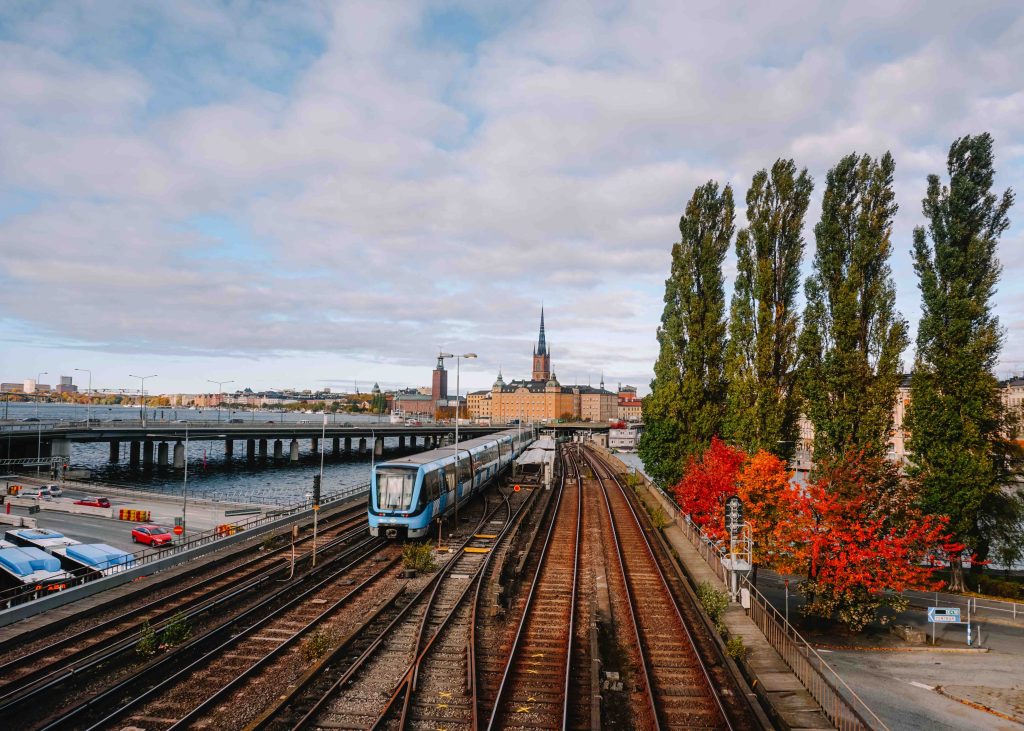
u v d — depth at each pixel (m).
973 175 32.34
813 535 23.78
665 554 31.00
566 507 48.28
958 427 30.80
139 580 23.69
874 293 32.44
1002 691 18.56
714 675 16.77
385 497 32.72
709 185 47.84
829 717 14.51
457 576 26.02
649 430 50.03
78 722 13.53
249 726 12.98
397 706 14.32
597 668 16.25
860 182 33.31
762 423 36.62
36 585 21.11
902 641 23.77
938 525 24.84
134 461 118.19
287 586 23.59
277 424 126.50
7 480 76.31
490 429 170.12
